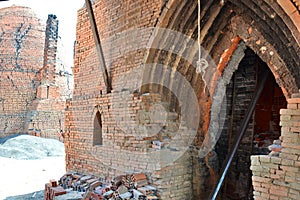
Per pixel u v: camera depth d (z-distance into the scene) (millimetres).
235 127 7004
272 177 2938
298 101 2832
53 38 18047
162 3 4812
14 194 7914
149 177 5117
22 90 17875
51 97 17875
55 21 18281
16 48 18188
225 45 5211
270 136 6777
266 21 3957
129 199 4863
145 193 4797
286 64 3990
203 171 5652
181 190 5320
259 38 4438
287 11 3115
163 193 4945
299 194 2701
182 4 4680
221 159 6945
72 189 6477
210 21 5020
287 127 2895
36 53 18859
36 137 16406
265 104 6988
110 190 5496
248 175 6492
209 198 4988
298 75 3814
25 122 17469
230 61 5477
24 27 18734
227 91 7215
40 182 9547
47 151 15570
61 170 11797
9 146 14984
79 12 7359
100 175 6207
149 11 5117
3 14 18125
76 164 7121
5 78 17516
